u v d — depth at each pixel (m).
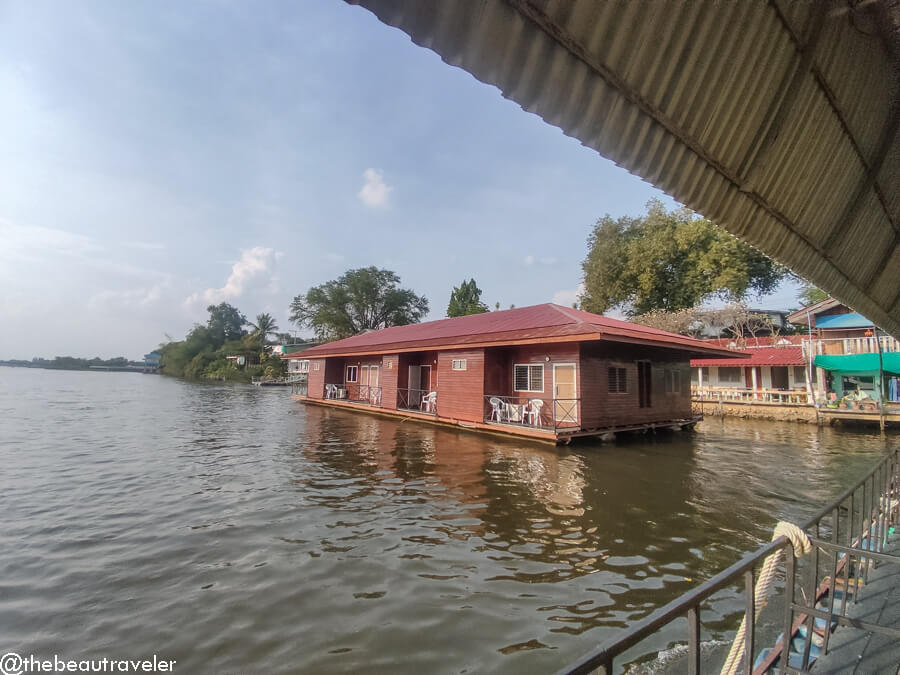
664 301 30.39
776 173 1.93
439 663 3.21
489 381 15.11
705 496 7.59
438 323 24.23
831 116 1.87
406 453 10.96
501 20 1.13
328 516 6.20
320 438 13.23
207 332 75.56
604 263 31.09
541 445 12.20
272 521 6.00
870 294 3.34
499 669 3.15
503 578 4.48
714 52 1.43
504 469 9.30
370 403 21.36
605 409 13.88
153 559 4.84
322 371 25.88
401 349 18.70
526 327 15.13
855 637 2.50
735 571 1.65
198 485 7.78
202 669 3.15
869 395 18.83
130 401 26.36
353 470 9.05
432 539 5.45
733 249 26.25
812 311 21.39
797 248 2.41
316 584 4.31
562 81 1.30
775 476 9.17
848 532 2.92
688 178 1.76
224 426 15.77
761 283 28.25
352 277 56.00
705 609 3.89
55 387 40.88
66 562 4.77
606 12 1.20
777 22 1.47
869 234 2.69
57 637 3.50
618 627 3.65
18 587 4.25
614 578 4.51
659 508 6.86
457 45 1.14
